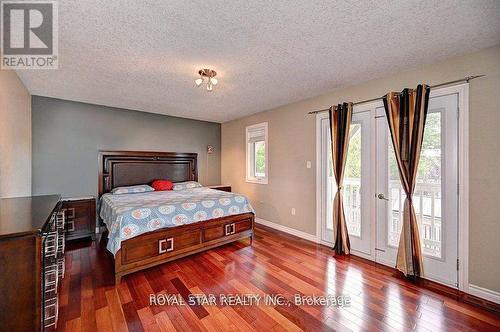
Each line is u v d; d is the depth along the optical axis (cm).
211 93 345
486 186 207
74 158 386
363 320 179
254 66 250
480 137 210
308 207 371
